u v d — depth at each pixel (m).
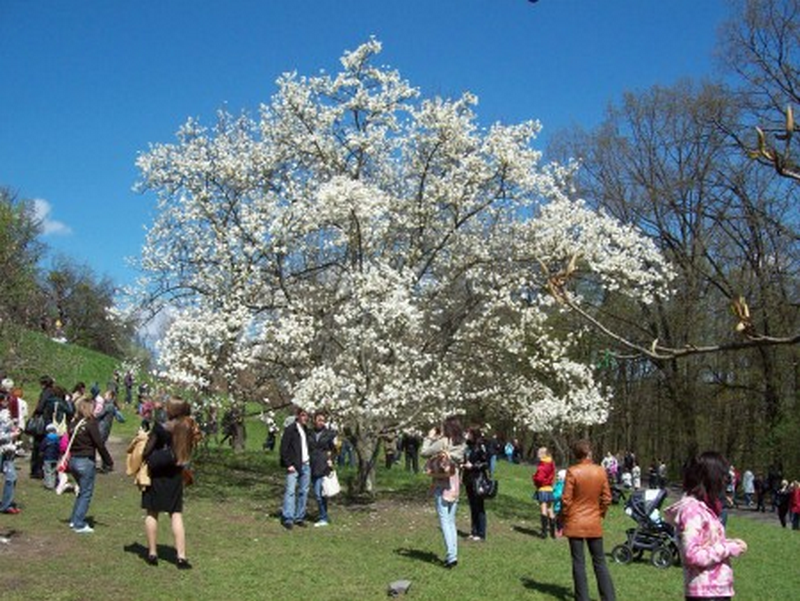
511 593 8.70
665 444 40.25
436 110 16.09
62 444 13.08
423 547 11.16
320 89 17.23
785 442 30.25
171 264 16.66
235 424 19.95
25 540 9.20
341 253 17.27
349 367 15.12
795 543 17.03
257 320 16.19
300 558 9.70
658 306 30.66
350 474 20.34
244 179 16.34
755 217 28.58
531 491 21.55
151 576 8.12
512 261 16.48
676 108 31.55
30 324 27.64
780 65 25.50
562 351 16.83
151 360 17.27
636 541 11.62
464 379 17.91
